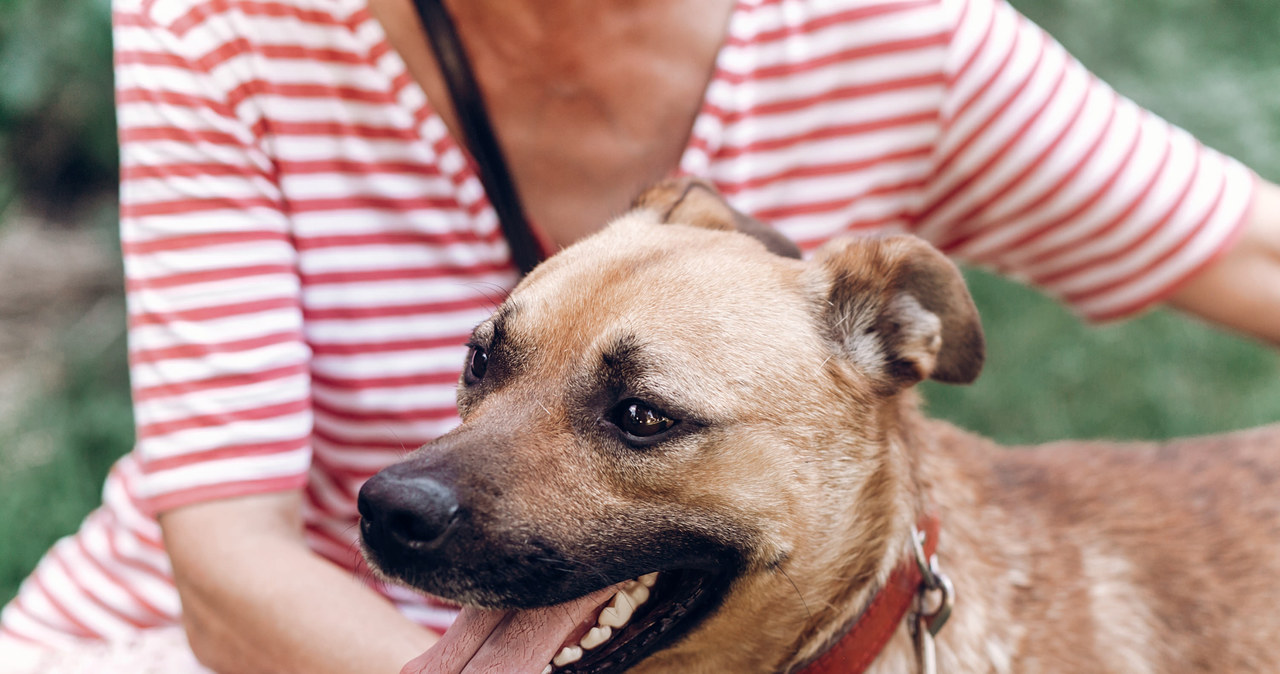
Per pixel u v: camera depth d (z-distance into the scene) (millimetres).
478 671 627
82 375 1413
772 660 688
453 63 717
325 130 723
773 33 744
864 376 678
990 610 712
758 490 643
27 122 1684
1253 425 1268
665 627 661
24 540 1177
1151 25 1504
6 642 816
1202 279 773
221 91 709
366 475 775
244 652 679
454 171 730
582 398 639
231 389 700
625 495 634
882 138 761
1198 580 761
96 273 1664
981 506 757
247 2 709
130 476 830
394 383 750
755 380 642
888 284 681
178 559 692
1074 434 1271
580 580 628
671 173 766
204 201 707
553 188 762
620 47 726
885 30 740
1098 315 806
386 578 622
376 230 736
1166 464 817
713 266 667
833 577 670
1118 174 755
